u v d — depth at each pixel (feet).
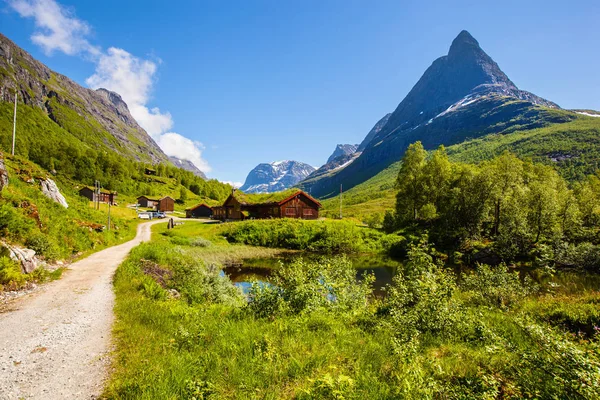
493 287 50.08
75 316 32.71
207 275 61.46
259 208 226.38
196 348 24.25
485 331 27.53
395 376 19.81
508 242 124.77
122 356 22.89
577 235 128.67
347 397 16.53
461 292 55.06
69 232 77.92
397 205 197.47
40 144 492.54
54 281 48.37
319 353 23.44
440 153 187.93
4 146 402.52
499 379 19.04
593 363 15.70
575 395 15.56
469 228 148.15
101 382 19.40
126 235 133.39
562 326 35.55
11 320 31.07
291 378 19.81
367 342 26.96
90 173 425.69
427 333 29.30
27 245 54.75
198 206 321.11
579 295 51.85
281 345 24.90
